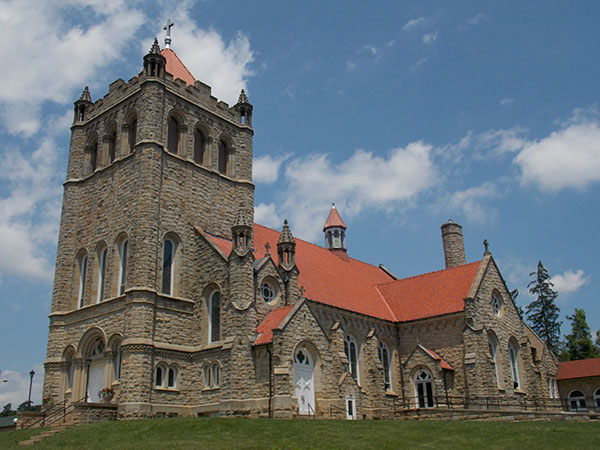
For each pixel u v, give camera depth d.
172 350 45.66
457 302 56.72
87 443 31.23
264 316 46.09
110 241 49.38
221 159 56.91
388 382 56.50
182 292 48.16
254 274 46.50
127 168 50.16
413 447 28.73
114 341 45.84
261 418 36.78
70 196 54.38
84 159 55.59
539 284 99.00
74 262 52.53
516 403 54.22
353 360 53.97
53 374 49.19
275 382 40.09
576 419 41.91
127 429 33.81
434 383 53.03
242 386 42.03
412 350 57.44
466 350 53.19
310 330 43.84
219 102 57.00
